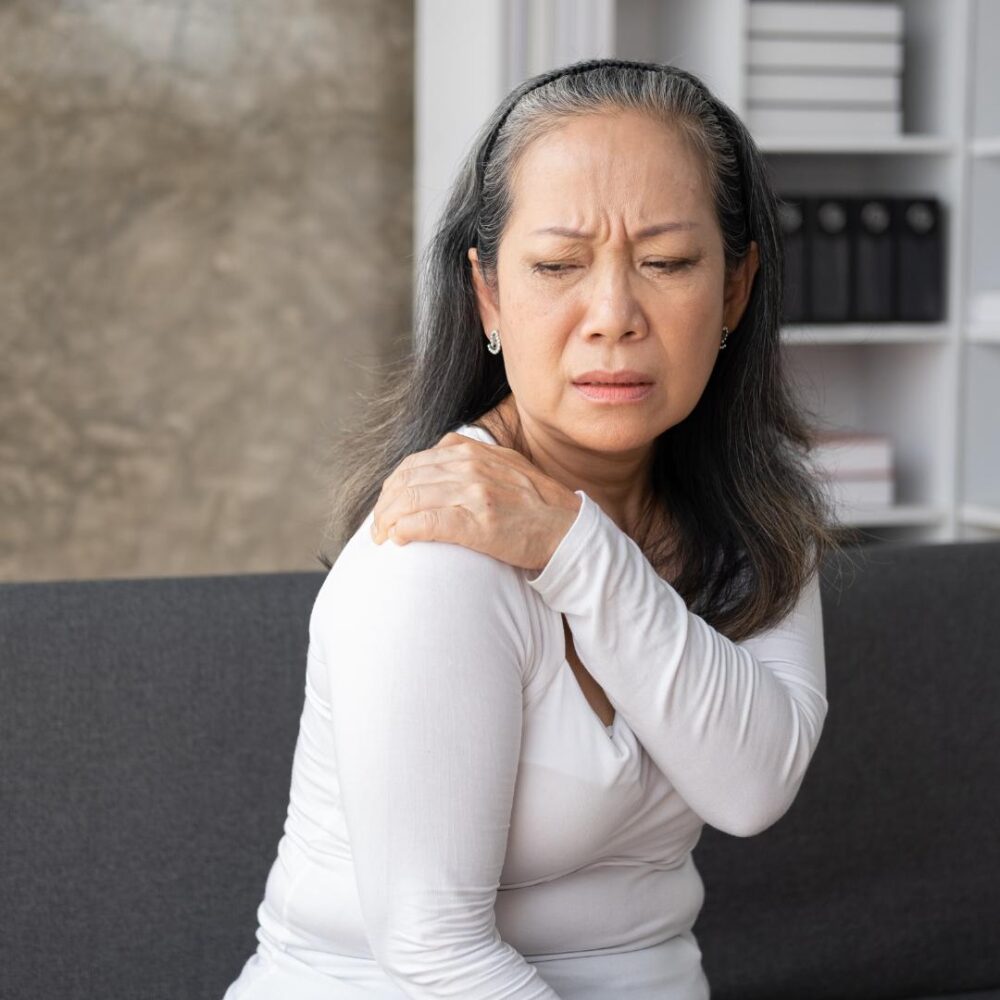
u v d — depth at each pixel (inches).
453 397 58.3
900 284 160.1
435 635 47.3
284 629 72.0
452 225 56.6
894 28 156.3
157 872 68.3
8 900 66.4
